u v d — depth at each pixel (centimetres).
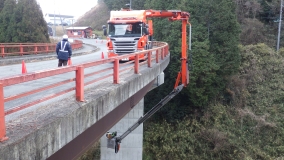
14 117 530
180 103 2538
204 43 2314
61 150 543
